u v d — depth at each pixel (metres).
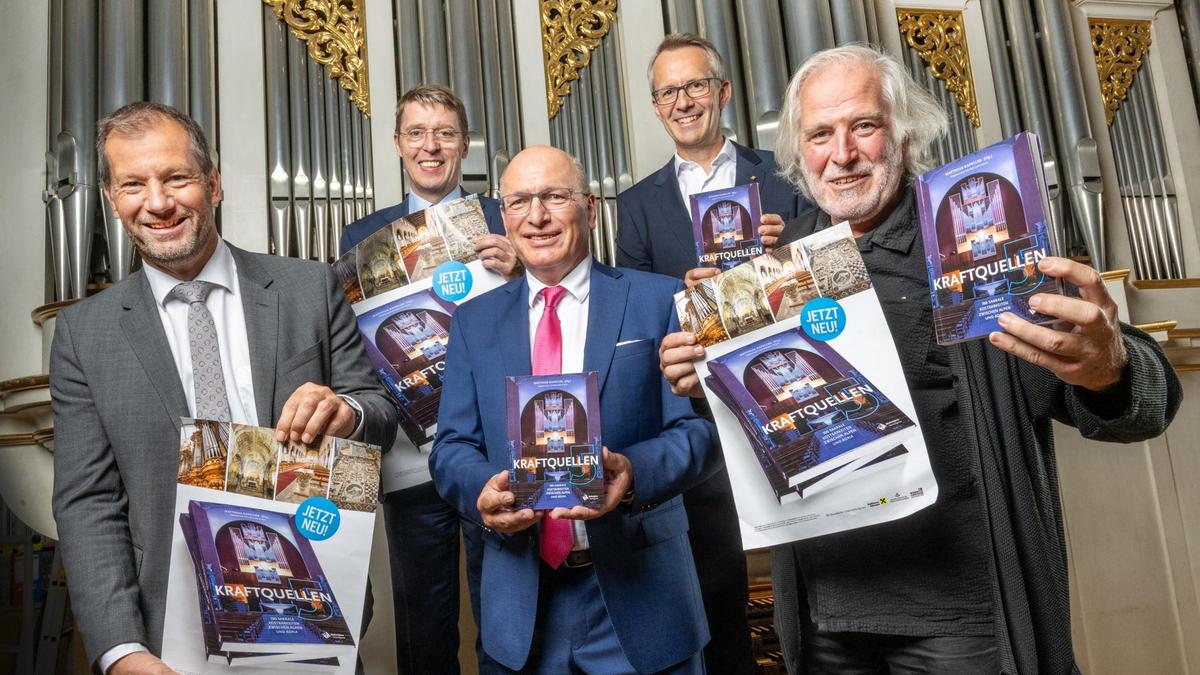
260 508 1.50
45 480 3.38
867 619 1.51
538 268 1.91
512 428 1.60
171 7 3.58
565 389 1.60
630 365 1.82
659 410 1.84
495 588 1.77
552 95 3.99
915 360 1.52
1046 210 1.22
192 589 1.45
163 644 1.43
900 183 1.62
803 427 1.45
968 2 4.57
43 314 3.34
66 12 3.57
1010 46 4.64
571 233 1.91
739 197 2.15
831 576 1.54
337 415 1.64
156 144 1.69
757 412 1.48
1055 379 1.39
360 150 3.77
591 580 1.75
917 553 1.49
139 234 1.70
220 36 3.71
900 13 4.50
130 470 1.65
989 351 1.46
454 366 1.93
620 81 4.06
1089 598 3.92
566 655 1.74
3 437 3.35
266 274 1.85
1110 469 4.09
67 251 3.41
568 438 1.59
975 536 1.47
